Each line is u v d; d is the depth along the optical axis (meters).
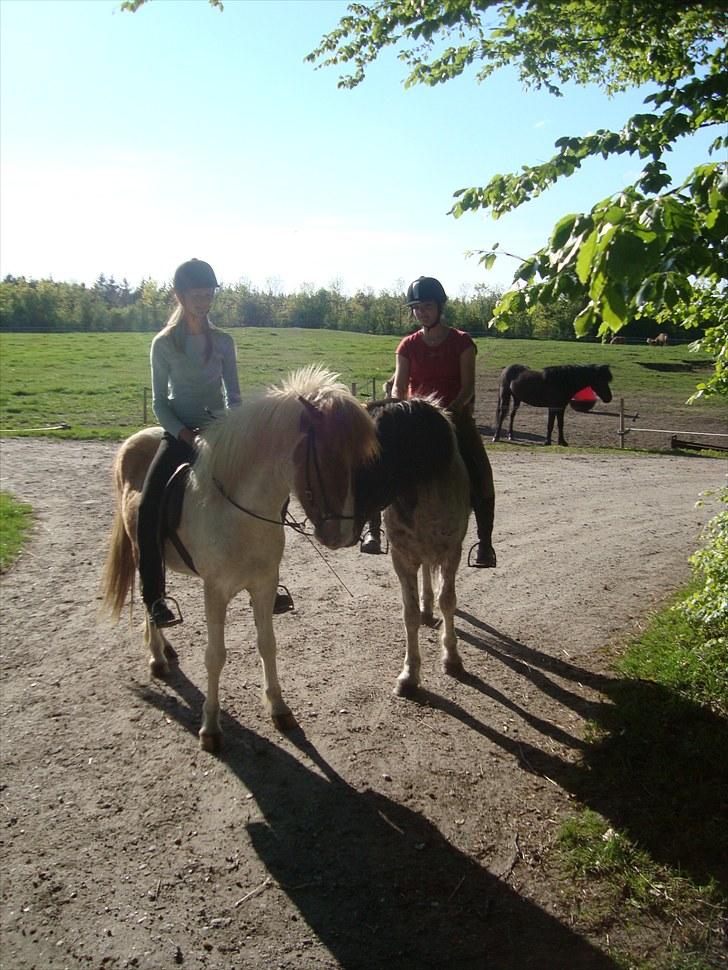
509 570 7.33
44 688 4.77
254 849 3.33
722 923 2.88
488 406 23.11
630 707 4.45
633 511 9.96
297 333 41.91
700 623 5.45
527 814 3.58
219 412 4.10
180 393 4.10
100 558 7.35
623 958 2.74
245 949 2.80
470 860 3.28
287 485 3.65
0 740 4.17
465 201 3.94
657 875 3.14
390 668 5.14
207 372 4.14
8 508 8.92
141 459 4.68
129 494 4.54
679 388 26.28
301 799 3.69
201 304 3.98
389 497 4.02
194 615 6.04
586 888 3.09
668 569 7.37
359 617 6.07
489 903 3.03
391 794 3.73
